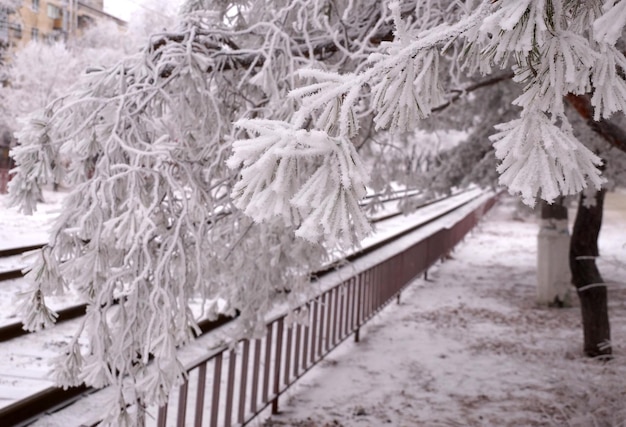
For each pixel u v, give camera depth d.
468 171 8.74
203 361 3.81
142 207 2.75
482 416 5.62
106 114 3.08
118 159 3.01
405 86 1.64
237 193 1.50
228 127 3.56
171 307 2.79
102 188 2.80
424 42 1.61
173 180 2.93
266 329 4.80
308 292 4.28
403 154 5.32
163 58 3.09
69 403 5.13
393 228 21.39
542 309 11.13
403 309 10.73
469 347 8.20
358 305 8.10
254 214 1.46
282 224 3.51
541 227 11.56
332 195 1.44
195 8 3.97
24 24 34.41
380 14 3.52
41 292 2.75
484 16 1.60
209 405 5.43
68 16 35.16
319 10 3.66
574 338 8.80
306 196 1.44
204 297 2.96
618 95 1.50
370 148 5.26
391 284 10.30
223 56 3.35
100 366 2.80
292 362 6.91
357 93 1.59
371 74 1.61
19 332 6.72
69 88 3.06
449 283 13.87
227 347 4.35
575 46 1.50
